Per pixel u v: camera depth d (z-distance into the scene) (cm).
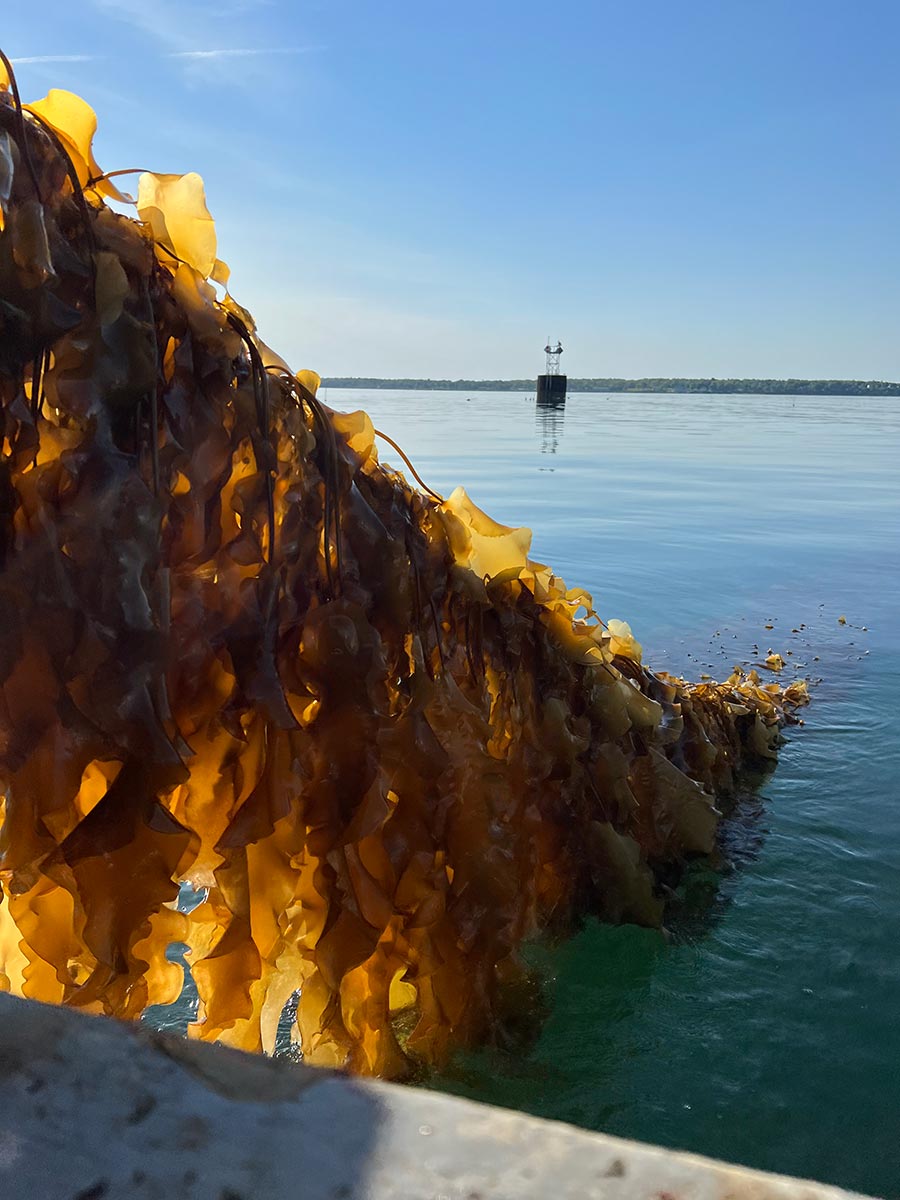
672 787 332
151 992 194
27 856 176
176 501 195
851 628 694
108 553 179
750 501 1493
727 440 3250
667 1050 249
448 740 239
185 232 204
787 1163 213
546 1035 252
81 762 177
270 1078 86
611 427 3997
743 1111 228
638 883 298
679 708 363
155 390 187
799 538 1115
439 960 236
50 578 175
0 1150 77
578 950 288
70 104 193
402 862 223
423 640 245
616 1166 77
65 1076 85
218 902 205
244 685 198
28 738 175
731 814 379
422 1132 80
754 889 325
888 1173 211
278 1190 74
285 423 214
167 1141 78
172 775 182
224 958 195
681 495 1544
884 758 438
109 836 179
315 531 218
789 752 443
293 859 211
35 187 179
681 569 901
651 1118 226
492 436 3119
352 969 211
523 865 273
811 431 4047
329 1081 86
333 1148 78
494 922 242
